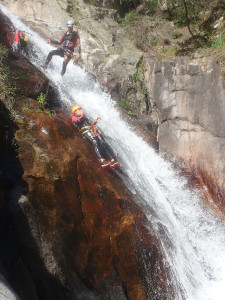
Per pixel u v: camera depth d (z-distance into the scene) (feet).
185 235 26.78
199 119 35.24
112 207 21.03
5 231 17.15
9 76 22.70
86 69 37.45
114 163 23.53
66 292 18.31
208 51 37.93
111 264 20.31
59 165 19.94
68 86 32.01
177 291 22.36
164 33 43.93
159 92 37.60
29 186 18.70
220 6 42.37
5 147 19.31
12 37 31.55
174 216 27.58
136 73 38.11
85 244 19.67
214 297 23.59
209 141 34.37
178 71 36.78
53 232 18.57
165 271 21.95
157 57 39.65
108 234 20.51
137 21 46.24
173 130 36.50
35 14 39.88
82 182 20.63
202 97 35.09
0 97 21.34
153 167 31.86
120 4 48.83
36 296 16.53
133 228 21.04
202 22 42.78
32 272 17.31
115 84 36.83
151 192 26.96
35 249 17.71
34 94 23.43
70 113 25.94
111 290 20.06
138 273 20.77
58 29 39.73
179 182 32.48
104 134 27.94
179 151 35.88
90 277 19.53
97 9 44.42
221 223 30.66
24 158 19.39
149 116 37.29
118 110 34.55
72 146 21.98
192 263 24.94
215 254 27.61
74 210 19.66
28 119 21.58
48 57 31.09
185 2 44.24
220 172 33.17
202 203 31.91
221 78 33.94
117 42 42.09
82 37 39.81
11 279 15.65
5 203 17.52
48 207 18.79
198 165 34.65
